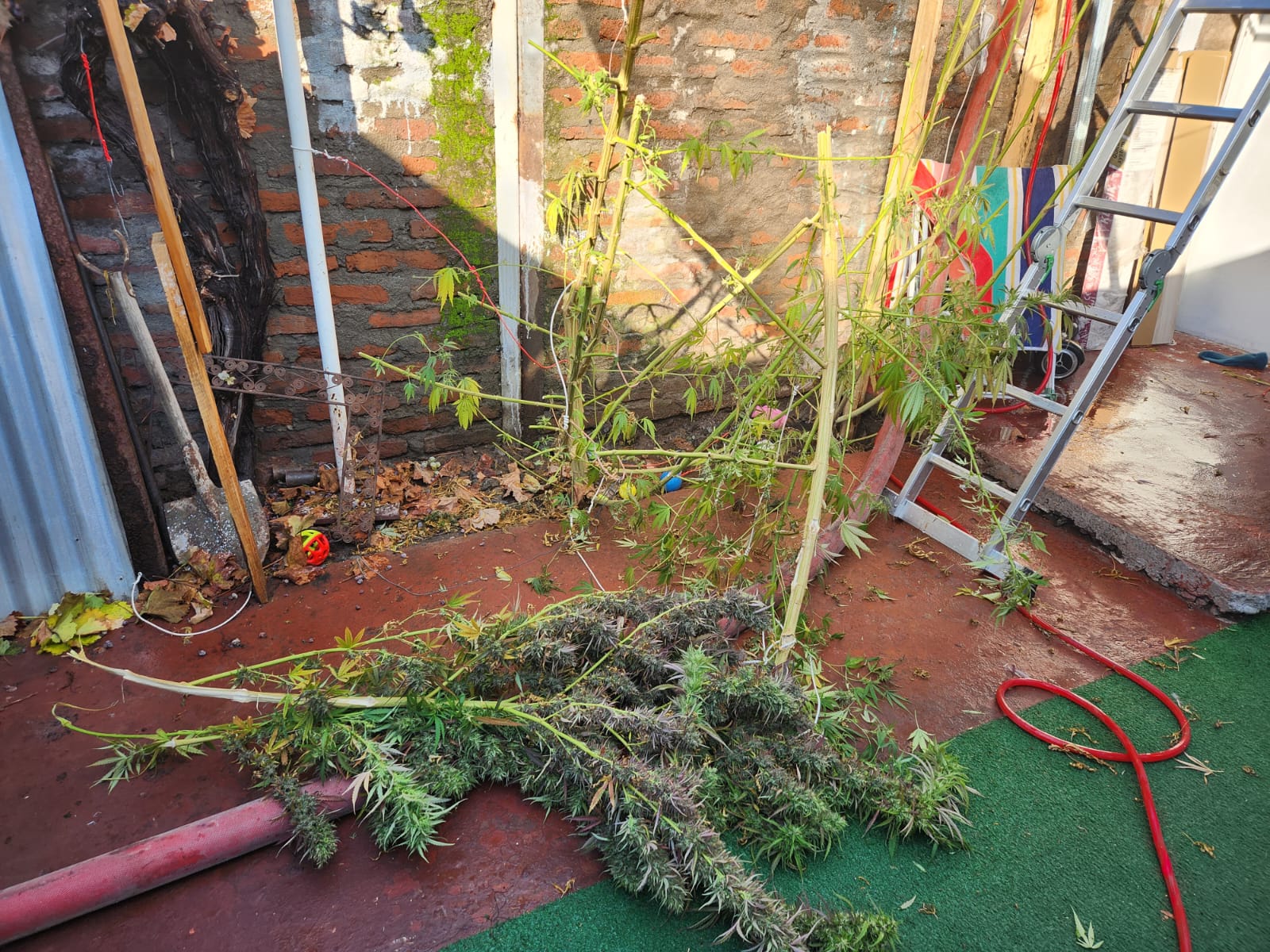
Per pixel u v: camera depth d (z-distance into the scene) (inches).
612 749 78.6
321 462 133.8
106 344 102.2
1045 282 166.4
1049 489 142.2
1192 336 226.7
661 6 126.0
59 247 92.4
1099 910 75.9
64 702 92.7
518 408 145.5
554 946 70.2
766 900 67.3
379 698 83.9
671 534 109.1
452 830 80.4
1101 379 114.1
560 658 84.6
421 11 113.3
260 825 75.7
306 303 123.1
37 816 79.4
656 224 141.6
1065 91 176.6
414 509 131.3
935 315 121.6
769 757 81.7
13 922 66.8
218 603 110.0
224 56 103.8
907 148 146.4
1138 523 132.3
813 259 159.3
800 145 148.2
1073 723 98.6
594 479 133.7
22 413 95.0
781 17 135.4
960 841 81.4
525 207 131.5
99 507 102.8
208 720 91.0
